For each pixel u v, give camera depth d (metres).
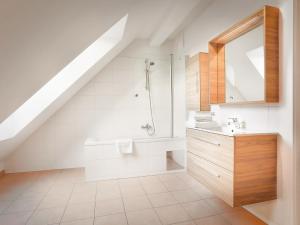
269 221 1.85
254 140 1.73
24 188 2.77
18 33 1.06
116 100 3.95
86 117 3.80
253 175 1.74
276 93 1.74
